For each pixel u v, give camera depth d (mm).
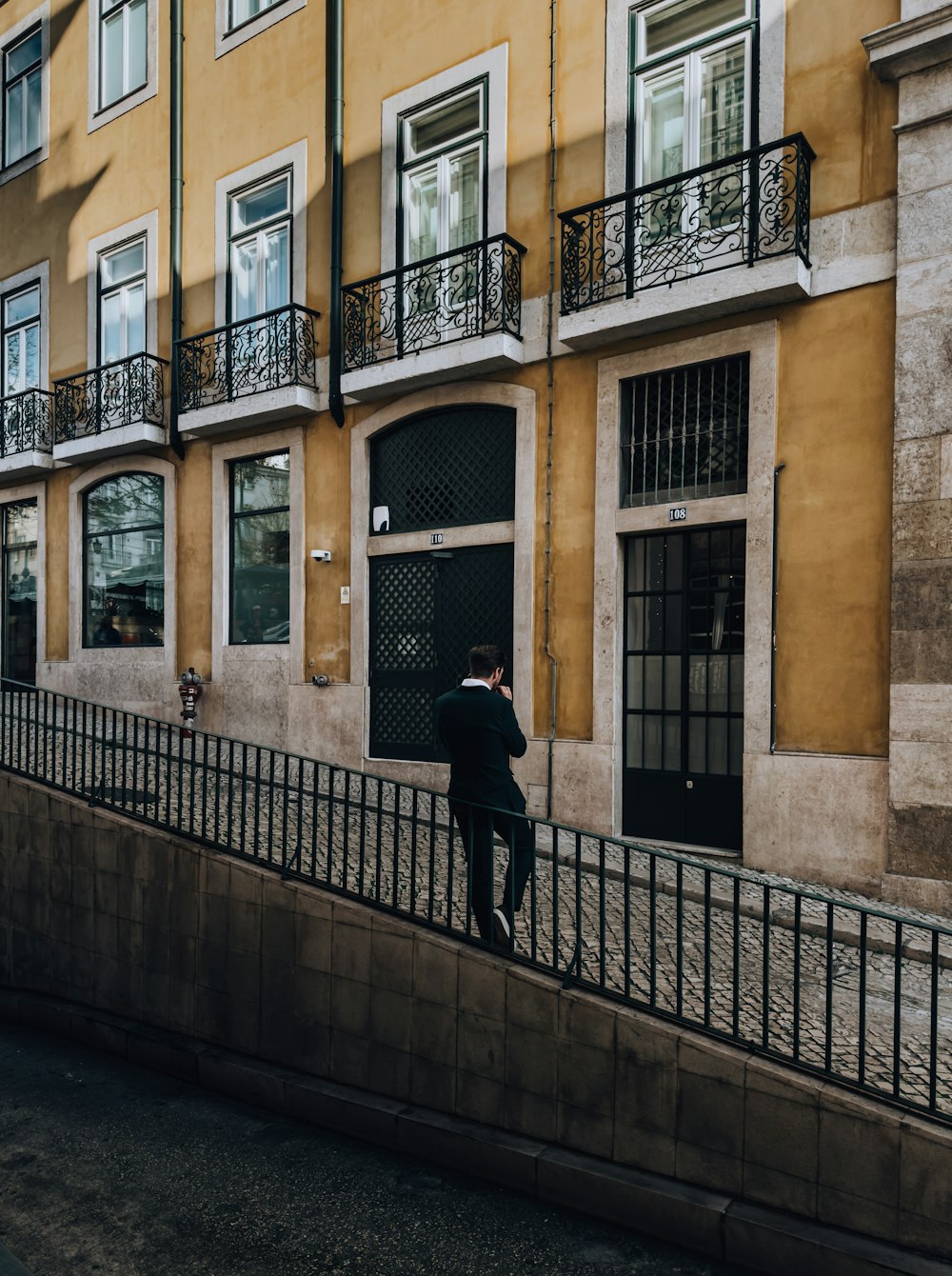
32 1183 4121
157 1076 5410
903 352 5996
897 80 6129
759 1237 3295
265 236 10305
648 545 7449
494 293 8008
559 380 7805
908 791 5875
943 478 5809
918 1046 3789
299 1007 4984
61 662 12461
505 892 4422
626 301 7051
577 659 7617
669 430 7363
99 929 6133
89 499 12391
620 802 7488
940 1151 3062
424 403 8680
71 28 12461
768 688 6551
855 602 6246
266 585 10328
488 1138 4070
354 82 9383
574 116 7809
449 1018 4352
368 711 9203
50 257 12750
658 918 5332
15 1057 5738
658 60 7422
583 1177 3740
